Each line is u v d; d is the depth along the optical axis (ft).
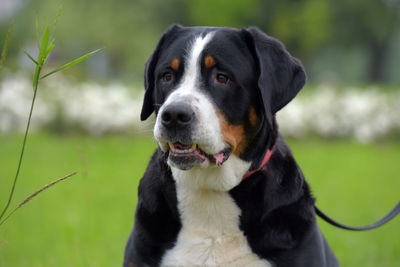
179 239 18.54
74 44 199.72
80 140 68.80
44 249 30.09
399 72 303.27
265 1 205.26
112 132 70.74
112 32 198.29
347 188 48.24
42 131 71.31
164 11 211.41
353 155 63.93
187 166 17.29
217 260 18.37
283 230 18.04
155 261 18.62
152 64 19.63
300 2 203.72
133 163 55.72
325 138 72.54
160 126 17.06
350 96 75.92
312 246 18.28
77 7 193.16
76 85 72.69
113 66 221.66
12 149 62.44
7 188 44.91
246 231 18.20
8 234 31.71
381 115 72.38
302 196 18.74
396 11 228.02
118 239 32.17
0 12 172.45
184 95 17.26
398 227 37.37
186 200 18.42
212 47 18.07
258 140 18.38
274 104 18.26
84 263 26.35
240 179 18.22
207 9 188.24
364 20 224.33
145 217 18.76
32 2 201.77
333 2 219.82
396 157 64.13
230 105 17.94
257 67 18.62
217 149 17.42
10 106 70.49
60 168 53.11
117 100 70.69
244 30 18.69
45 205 39.75
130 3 202.59
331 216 39.17
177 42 18.79
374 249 32.17
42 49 15.55
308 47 210.79
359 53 273.54
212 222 18.33
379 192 47.06
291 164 19.07
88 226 34.40
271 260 18.04
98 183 47.47
